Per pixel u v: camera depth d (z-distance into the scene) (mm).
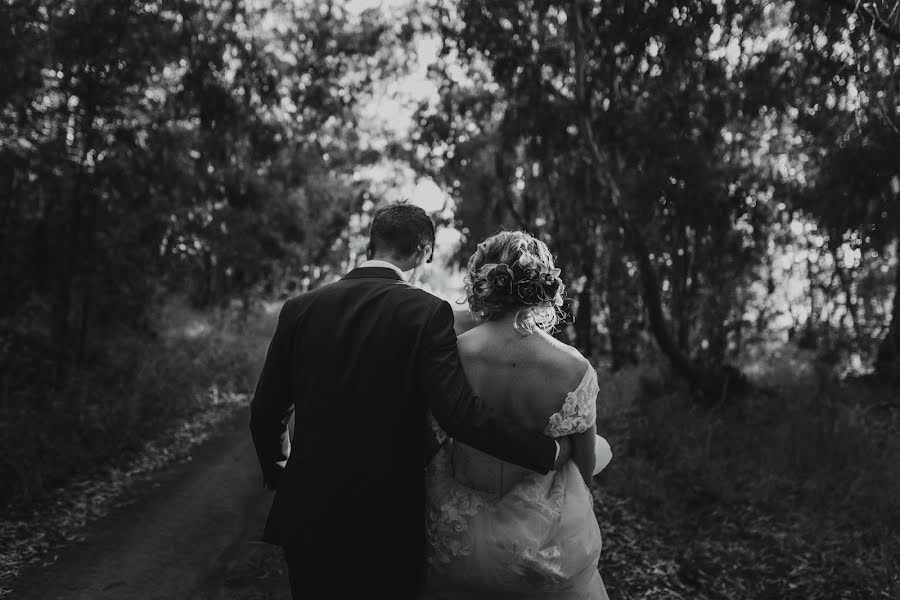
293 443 1982
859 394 8062
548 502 2061
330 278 19359
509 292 1968
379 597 1938
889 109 5301
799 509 5141
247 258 12930
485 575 2031
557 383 1962
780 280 10125
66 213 8016
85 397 6988
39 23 7094
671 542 4617
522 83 8203
